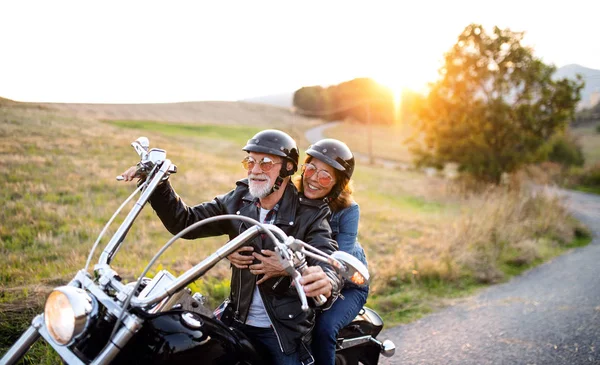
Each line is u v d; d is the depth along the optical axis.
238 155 31.50
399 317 6.17
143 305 2.17
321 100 119.75
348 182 3.76
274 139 2.83
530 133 25.64
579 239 13.38
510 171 25.69
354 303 3.42
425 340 5.39
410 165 48.66
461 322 5.99
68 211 10.09
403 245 9.66
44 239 7.77
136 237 8.58
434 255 8.88
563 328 5.75
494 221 11.05
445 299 6.99
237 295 2.89
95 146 20.72
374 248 9.47
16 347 2.15
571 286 7.90
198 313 2.42
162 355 2.19
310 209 2.89
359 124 108.88
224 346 2.41
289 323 2.73
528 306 6.68
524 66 25.12
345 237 3.64
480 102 25.75
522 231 11.45
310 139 69.56
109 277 2.24
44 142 19.39
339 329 3.27
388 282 7.38
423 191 23.61
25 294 4.86
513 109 25.50
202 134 48.22
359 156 58.38
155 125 49.91
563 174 36.44
